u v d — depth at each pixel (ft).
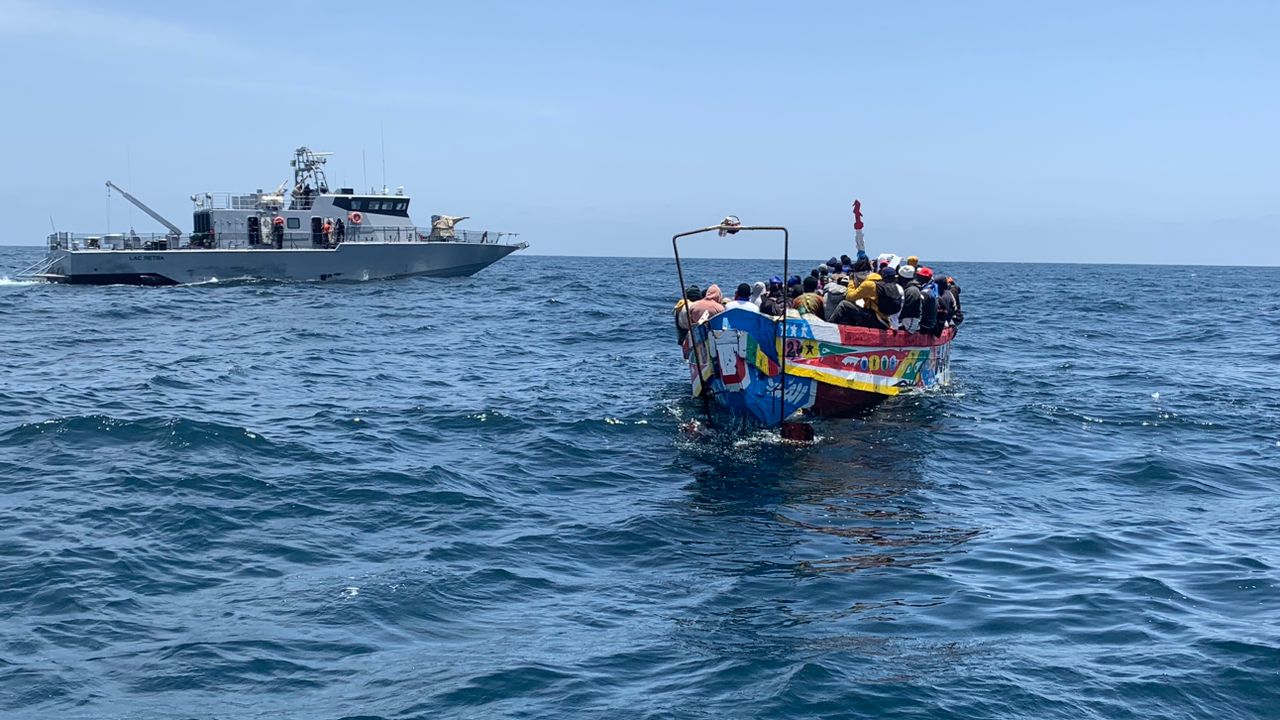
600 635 24.90
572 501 37.22
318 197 158.61
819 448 45.85
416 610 26.25
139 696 21.38
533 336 94.68
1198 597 27.55
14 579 27.40
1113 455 45.60
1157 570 29.86
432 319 111.75
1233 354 86.69
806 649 23.99
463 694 21.61
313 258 156.04
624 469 42.06
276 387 61.31
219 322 105.09
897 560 30.81
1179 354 86.22
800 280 55.77
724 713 20.83
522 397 58.03
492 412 52.21
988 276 352.49
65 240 157.69
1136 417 54.44
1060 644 24.30
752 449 45.55
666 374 68.08
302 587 27.61
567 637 24.77
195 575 28.40
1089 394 61.98
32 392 56.39
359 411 53.11
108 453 41.39
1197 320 127.75
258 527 32.71
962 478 41.34
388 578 28.30
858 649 24.02
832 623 25.71
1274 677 22.44
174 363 71.15
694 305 51.03
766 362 47.57
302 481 38.09
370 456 42.70
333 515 34.24
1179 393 62.90
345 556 30.27
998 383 66.08
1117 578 29.09
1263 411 56.90
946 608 26.73
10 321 102.47
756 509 36.35
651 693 21.72
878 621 25.85
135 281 153.17
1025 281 291.38
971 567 30.14
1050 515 36.17
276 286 154.10
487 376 67.51
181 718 20.48
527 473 41.16
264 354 77.92
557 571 29.63
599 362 74.74
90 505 34.19
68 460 40.14
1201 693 21.77
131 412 50.29
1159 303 167.94
